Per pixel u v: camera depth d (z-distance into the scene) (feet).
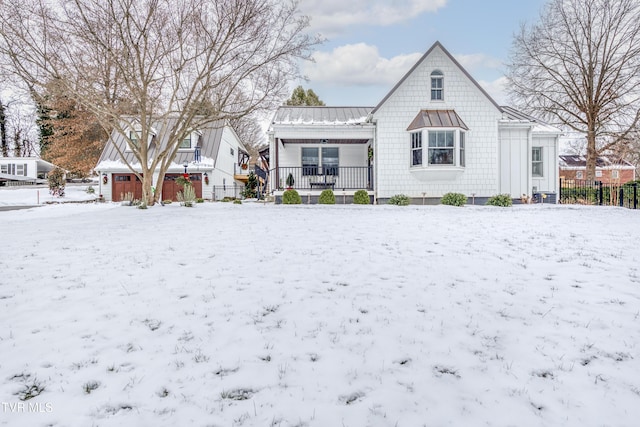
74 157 119.85
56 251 22.44
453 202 51.37
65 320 12.48
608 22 75.72
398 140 55.47
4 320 12.48
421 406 8.17
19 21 45.29
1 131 165.48
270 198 63.00
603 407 8.16
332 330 11.85
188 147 91.20
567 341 11.18
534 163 59.62
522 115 60.90
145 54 49.98
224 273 17.74
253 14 50.39
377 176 55.72
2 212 51.65
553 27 79.82
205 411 7.98
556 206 49.83
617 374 9.43
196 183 87.45
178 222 35.42
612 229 30.83
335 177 62.75
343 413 7.91
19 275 17.33
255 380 9.12
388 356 10.29
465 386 8.93
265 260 20.24
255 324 12.25
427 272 18.10
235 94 57.36
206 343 10.97
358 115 61.87
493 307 13.78
